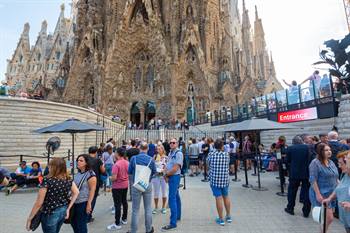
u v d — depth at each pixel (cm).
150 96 5584
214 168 748
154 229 708
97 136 2539
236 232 676
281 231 676
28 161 1811
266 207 908
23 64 9388
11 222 792
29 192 1248
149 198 668
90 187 569
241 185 1320
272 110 2112
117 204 732
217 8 6316
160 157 962
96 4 6116
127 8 5691
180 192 1198
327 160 605
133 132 3136
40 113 1917
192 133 3175
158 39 5441
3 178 1250
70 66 6191
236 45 8875
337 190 445
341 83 1384
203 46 5756
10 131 1759
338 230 667
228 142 1711
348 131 1291
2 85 2041
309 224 725
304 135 942
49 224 451
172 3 5878
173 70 5231
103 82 5328
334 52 1412
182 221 775
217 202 741
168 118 5041
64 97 5597
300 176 790
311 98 1630
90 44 5728
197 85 5359
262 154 1870
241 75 7738
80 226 554
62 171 482
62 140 2048
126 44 5703
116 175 738
